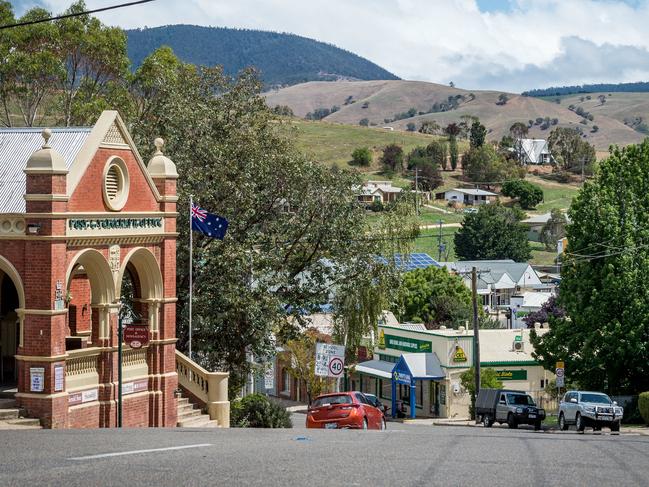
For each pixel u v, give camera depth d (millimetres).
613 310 58875
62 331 31688
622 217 60031
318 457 17828
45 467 15820
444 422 65875
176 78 55250
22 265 31469
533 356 62188
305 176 51188
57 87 78625
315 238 51938
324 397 35875
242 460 16969
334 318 59812
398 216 64562
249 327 48250
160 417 37031
